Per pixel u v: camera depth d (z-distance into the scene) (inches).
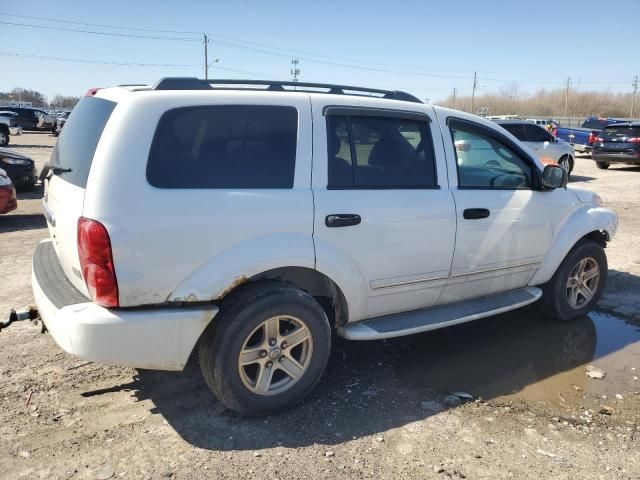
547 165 176.1
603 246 210.2
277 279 134.3
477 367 163.2
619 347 179.3
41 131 1573.6
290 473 111.9
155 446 120.1
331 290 141.6
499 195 166.9
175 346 118.7
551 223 182.7
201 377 151.3
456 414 136.1
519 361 167.9
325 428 128.6
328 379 153.5
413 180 150.3
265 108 130.4
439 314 159.5
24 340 171.8
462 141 163.3
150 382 148.0
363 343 178.4
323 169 135.2
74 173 123.8
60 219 126.6
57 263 143.9
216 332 123.3
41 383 145.7
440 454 119.4
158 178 116.5
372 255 140.9
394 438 125.0
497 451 121.0
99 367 155.6
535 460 117.9
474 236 160.1
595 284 204.7
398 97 160.2
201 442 121.9
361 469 113.7
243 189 124.4
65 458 115.1
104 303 113.0
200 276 118.9
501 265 170.2
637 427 131.9
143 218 113.3
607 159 744.3
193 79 130.2
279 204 126.7
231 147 125.3
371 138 144.6
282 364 132.3
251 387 128.5
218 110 125.0
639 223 379.9
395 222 143.1
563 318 198.7
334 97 141.4
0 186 325.7
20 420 128.2
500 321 201.5
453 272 158.7
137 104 117.4
